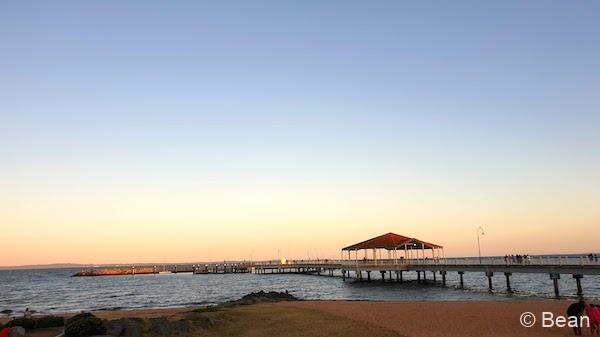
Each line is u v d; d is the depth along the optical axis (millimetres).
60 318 27156
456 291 54781
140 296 69000
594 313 20094
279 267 120562
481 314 27766
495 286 62188
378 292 57562
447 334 21656
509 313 27859
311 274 116250
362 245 70250
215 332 23797
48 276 177500
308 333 22719
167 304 54875
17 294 79500
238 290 76562
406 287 62625
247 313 30531
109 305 55594
